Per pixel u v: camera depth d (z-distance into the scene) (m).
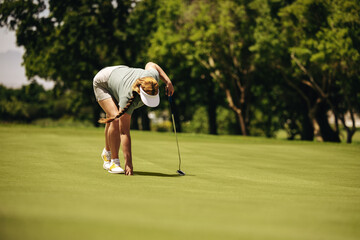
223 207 9.38
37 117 165.38
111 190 11.80
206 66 82.12
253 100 107.06
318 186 15.26
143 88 15.93
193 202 9.94
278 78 86.81
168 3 77.31
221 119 135.00
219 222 7.74
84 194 10.70
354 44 63.22
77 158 20.86
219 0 74.06
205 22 75.44
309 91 86.88
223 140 44.00
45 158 20.44
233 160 23.81
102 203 9.20
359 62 62.94
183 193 11.77
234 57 79.94
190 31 77.81
